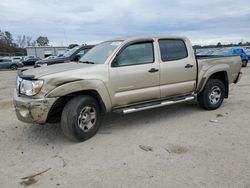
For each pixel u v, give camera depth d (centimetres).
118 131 561
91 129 518
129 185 351
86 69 510
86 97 506
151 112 700
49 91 474
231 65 734
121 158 432
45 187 355
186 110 715
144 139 512
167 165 403
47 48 6303
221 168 389
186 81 646
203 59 673
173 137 519
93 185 355
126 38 580
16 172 397
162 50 608
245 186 342
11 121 655
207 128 567
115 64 541
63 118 491
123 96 549
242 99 850
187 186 345
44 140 521
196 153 442
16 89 527
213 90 702
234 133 533
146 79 573
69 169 401
